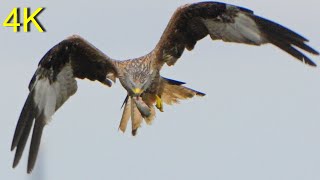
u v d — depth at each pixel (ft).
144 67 59.41
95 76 60.13
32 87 59.72
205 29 60.34
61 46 59.11
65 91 60.13
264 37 59.11
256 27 59.21
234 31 59.82
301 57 58.08
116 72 59.57
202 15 59.98
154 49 60.03
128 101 59.88
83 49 59.31
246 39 59.57
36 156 58.13
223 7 59.52
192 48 60.54
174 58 60.44
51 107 59.82
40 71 59.72
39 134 59.16
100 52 59.47
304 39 57.98
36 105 59.67
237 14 59.52
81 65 59.88
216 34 60.23
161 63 60.18
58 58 59.47
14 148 58.90
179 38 60.29
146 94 59.88
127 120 59.98
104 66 59.72
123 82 59.26
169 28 60.03
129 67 59.41
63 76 60.03
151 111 59.82
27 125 59.41
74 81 60.18
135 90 58.70
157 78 59.88
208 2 59.52
